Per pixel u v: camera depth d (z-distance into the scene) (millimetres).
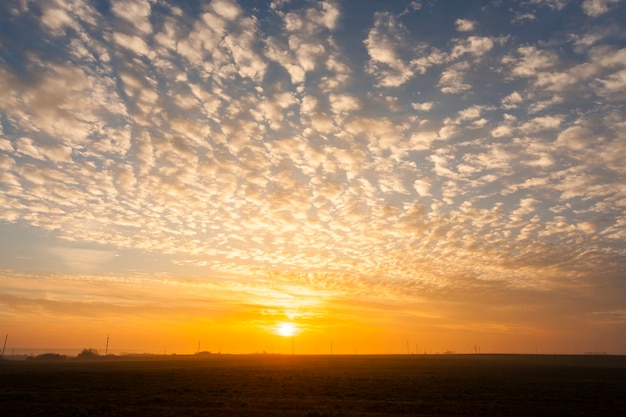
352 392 47562
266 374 75438
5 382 57188
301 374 76188
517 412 35406
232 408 35750
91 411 33688
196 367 103750
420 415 33500
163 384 55344
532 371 94062
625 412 35969
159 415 32156
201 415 32188
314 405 37906
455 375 78188
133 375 71688
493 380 66562
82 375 70875
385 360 173000
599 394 47812
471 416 33594
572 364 137375
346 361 158625
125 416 31859
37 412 33000
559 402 41344
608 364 137250
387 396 44844
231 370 88688
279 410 34844
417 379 67250
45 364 129750
